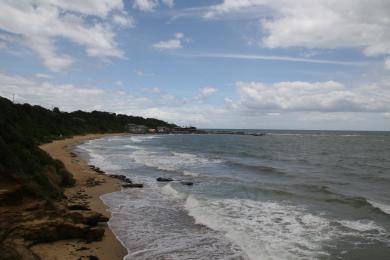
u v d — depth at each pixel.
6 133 18.69
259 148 69.94
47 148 45.81
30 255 9.55
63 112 117.00
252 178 28.55
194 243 12.84
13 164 13.23
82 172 27.45
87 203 17.89
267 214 16.97
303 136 155.62
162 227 14.71
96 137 97.81
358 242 13.05
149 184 24.77
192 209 17.75
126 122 168.50
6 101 67.12
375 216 16.64
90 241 12.39
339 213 17.23
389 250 12.23
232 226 14.96
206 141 99.12
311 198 20.53
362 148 73.88
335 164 41.34
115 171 31.38
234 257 11.58
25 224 11.26
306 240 13.26
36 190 12.59
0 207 11.18
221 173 31.42
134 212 16.98
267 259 11.42
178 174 30.06
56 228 11.89
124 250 11.98
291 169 35.34
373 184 26.75
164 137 127.88
